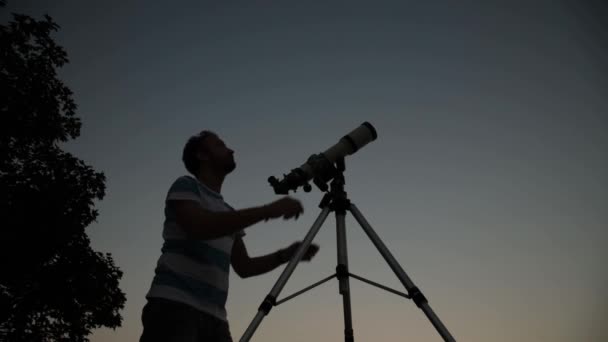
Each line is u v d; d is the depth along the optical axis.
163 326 1.67
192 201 1.81
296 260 2.05
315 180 2.58
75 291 10.12
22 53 11.28
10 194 9.88
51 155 10.97
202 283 1.83
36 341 9.55
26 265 9.69
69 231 10.12
